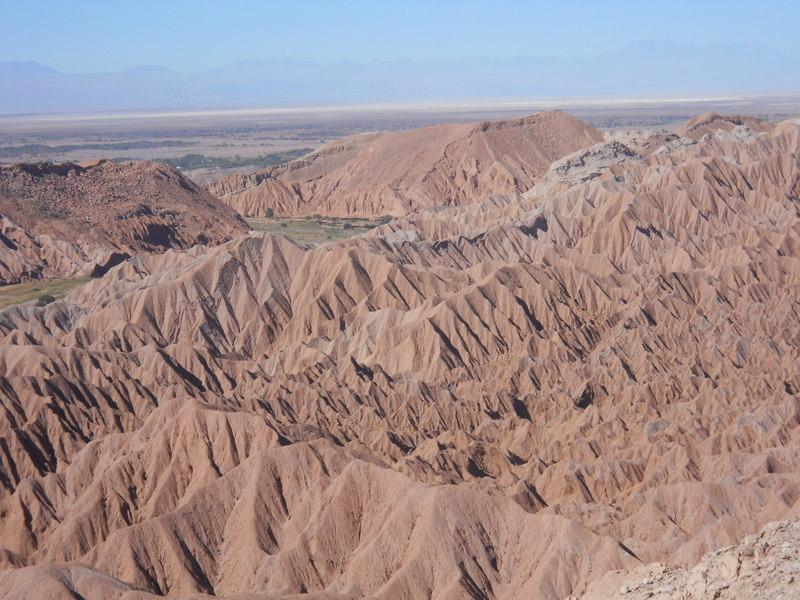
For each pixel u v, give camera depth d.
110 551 87.94
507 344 152.75
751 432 112.19
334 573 86.44
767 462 100.56
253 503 92.62
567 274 171.12
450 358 145.50
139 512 102.06
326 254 174.88
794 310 156.00
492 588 81.75
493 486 103.56
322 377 134.88
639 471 105.75
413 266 175.88
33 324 157.75
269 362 147.88
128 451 109.38
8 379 120.19
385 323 154.75
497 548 84.25
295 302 171.50
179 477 104.75
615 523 90.38
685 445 109.12
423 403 129.00
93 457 109.81
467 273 175.88
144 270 186.25
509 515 85.62
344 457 98.56
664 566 60.88
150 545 88.75
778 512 87.50
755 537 49.94
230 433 106.81
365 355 150.88
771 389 130.38
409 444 118.25
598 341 153.38
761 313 155.12
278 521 92.56
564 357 145.62
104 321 157.25
